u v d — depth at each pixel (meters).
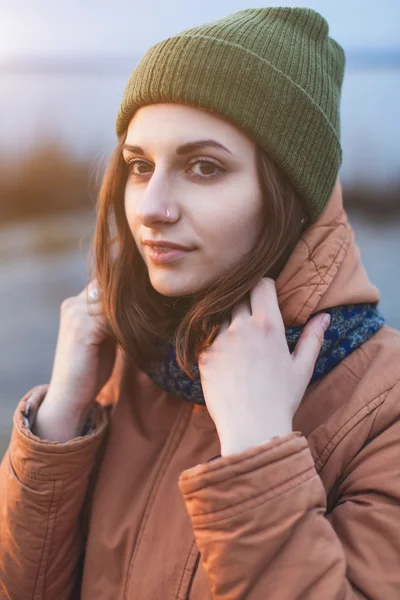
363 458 0.81
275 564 0.70
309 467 0.73
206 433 0.95
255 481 0.71
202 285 0.85
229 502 0.71
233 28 0.84
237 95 0.80
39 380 2.97
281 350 0.82
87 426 1.04
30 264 4.54
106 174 0.98
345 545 0.76
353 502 0.79
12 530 0.95
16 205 5.34
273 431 0.75
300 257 0.88
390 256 3.72
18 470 0.95
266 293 0.85
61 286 4.16
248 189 0.82
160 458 0.98
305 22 0.90
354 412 0.84
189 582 0.85
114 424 1.05
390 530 0.73
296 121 0.84
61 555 0.97
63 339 1.07
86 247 4.75
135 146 0.84
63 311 1.09
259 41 0.83
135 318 0.97
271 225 0.84
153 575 0.88
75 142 5.10
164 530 0.91
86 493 1.04
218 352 0.83
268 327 0.82
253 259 0.84
